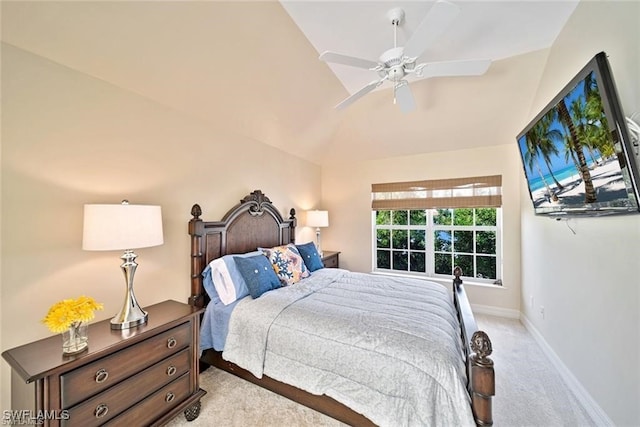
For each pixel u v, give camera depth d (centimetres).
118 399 137
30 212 151
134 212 158
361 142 408
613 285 155
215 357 220
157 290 217
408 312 192
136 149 202
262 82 250
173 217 230
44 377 111
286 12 191
